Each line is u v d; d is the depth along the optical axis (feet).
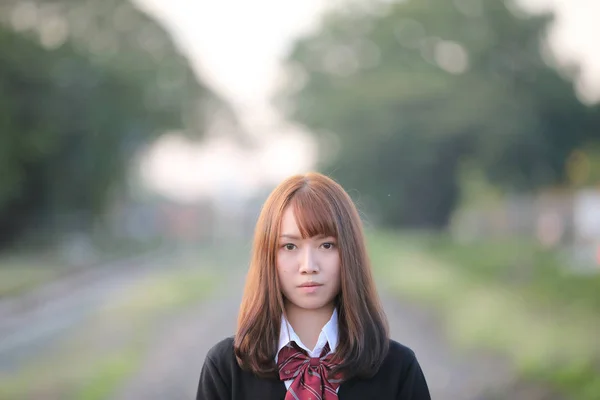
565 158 151.64
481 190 161.38
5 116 100.63
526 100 151.84
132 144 138.92
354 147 156.15
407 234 142.00
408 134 151.43
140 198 213.25
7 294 59.98
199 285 63.72
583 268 63.67
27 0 112.16
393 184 159.12
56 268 83.66
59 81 111.04
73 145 118.01
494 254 82.28
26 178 115.24
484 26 157.89
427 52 166.09
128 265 93.25
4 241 116.78
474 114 144.97
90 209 130.21
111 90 118.83
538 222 123.34
